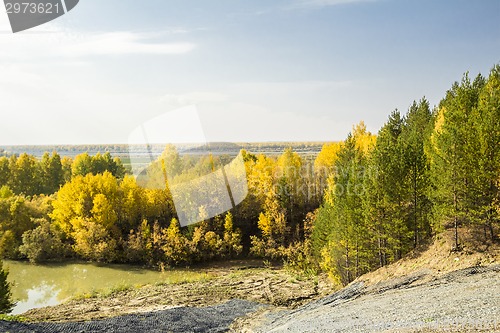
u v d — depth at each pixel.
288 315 25.70
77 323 22.06
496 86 32.19
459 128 26.14
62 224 57.88
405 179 29.80
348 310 20.88
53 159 90.19
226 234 54.53
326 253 38.88
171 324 23.66
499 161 23.98
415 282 23.62
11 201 61.47
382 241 31.55
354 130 77.69
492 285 17.66
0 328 18.77
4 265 51.88
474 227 26.69
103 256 52.97
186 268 51.78
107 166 88.88
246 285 40.38
